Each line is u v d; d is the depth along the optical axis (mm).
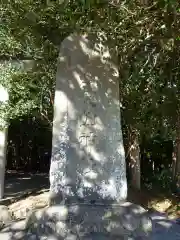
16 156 20891
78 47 6711
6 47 8383
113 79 6742
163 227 7492
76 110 6711
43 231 6070
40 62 8383
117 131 6727
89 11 5227
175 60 6496
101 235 5961
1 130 9203
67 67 6730
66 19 5816
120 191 6602
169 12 5125
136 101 7594
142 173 13852
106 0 4895
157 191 11102
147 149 14703
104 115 6730
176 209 9164
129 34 6133
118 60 6855
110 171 6633
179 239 6695
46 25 6070
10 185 12758
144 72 6684
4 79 8992
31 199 9648
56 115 6699
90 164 6629
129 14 5492
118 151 6688
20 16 6016
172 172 11898
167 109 7090
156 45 6102
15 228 6613
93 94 6730
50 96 9945
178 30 5484
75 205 6273
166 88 6805
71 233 5977
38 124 18906
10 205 9016
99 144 6680
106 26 5746
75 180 6582
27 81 9250
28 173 18266
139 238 6020
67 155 6621
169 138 12375
